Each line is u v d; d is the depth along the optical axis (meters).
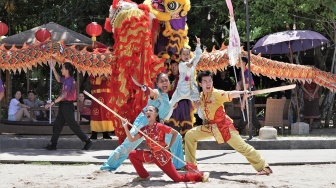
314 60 23.62
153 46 13.38
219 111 10.58
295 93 18.83
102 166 11.03
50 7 25.06
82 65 15.36
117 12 12.67
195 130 10.83
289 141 14.88
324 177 10.35
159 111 10.98
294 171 11.14
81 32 23.64
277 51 20.56
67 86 14.05
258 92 10.50
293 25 20.95
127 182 9.77
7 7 24.73
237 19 21.88
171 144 9.81
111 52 15.60
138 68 12.45
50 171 11.09
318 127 21.17
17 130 16.95
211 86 10.57
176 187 9.28
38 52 15.63
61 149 14.61
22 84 25.36
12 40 17.00
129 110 12.55
